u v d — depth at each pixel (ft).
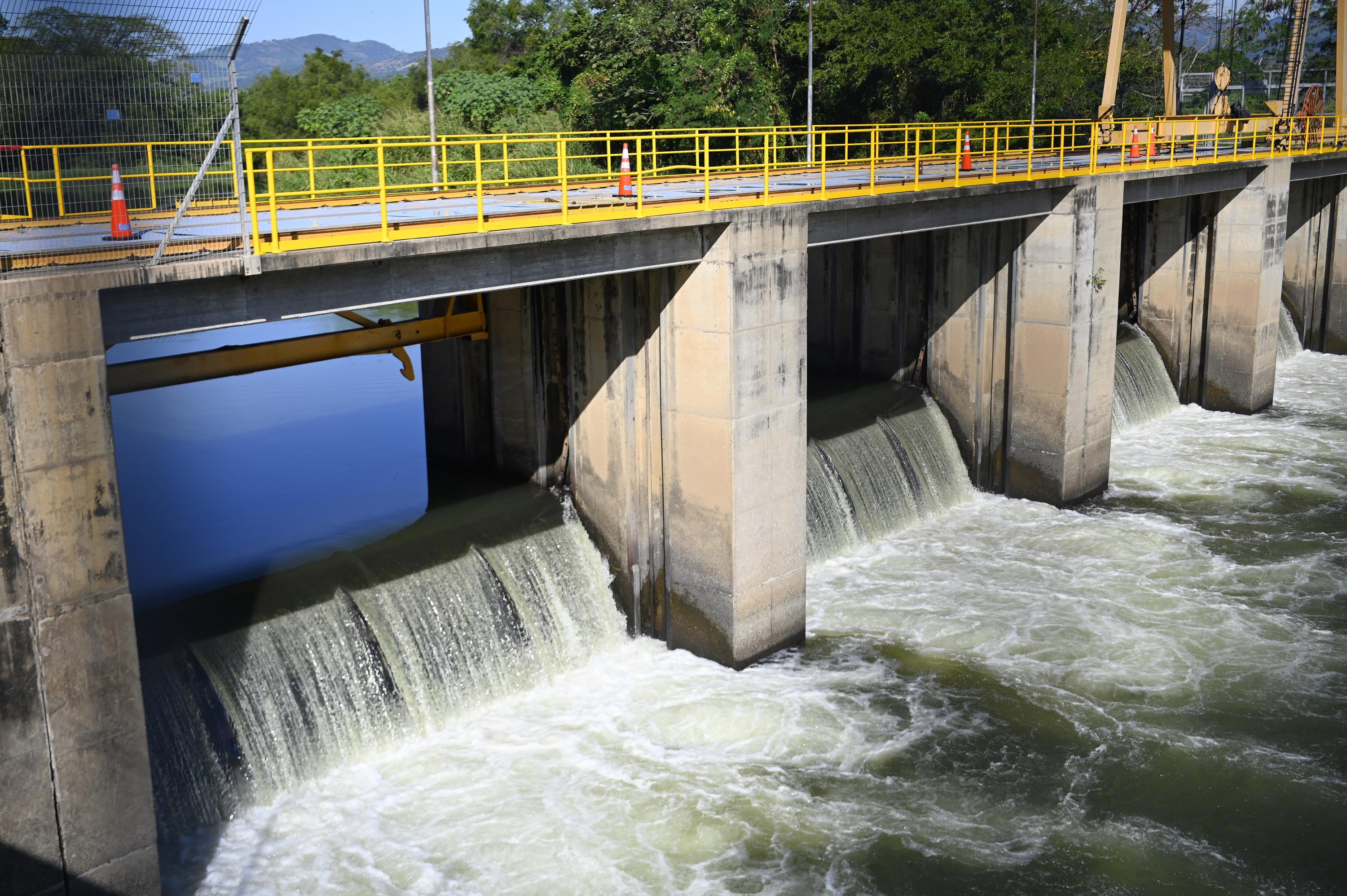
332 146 58.29
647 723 75.77
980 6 254.06
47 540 48.75
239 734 64.85
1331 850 64.59
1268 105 198.49
